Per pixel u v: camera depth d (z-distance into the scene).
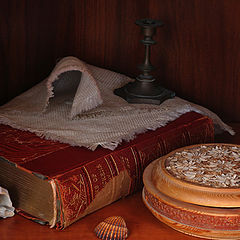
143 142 1.15
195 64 1.42
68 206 1.05
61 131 1.16
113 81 1.34
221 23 1.39
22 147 1.12
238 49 1.40
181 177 1.04
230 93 1.42
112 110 1.23
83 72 1.18
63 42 1.42
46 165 1.07
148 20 1.28
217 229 1.02
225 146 1.13
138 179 1.14
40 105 1.25
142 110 1.23
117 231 1.04
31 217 1.07
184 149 1.12
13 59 1.38
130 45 1.42
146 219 1.09
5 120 1.20
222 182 1.03
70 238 1.05
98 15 1.41
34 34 1.38
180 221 1.03
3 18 1.35
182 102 1.29
